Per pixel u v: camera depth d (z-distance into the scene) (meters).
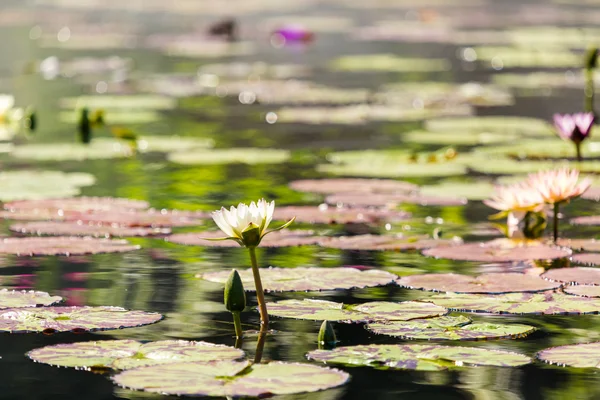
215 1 49.41
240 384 4.82
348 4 49.00
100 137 14.27
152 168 11.91
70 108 17.06
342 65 24.58
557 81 21.31
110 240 8.23
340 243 8.34
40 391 4.97
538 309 6.29
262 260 7.81
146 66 23.86
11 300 6.45
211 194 10.41
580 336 5.83
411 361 5.30
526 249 8.05
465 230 8.91
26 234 8.49
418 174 11.60
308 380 4.89
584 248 8.12
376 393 4.96
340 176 11.52
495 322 6.12
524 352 5.55
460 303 6.42
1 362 5.38
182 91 19.45
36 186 10.57
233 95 19.08
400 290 6.80
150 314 6.23
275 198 10.26
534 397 4.93
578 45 29.27
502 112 17.00
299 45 29.78
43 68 22.91
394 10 44.75
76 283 7.07
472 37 32.06
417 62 25.41
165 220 9.09
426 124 15.72
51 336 5.81
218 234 8.64
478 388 5.04
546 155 12.66
